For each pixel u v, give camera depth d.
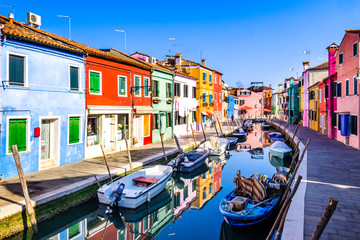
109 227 9.89
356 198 8.63
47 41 12.54
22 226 8.16
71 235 9.13
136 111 19.34
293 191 6.65
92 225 9.98
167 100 24.73
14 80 11.45
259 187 9.62
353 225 6.73
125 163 14.49
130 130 19.12
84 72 15.09
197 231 9.52
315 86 31.83
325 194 9.03
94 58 15.74
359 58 16.98
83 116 15.05
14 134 11.41
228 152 25.17
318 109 30.86
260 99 69.94
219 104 43.00
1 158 10.85
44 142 13.28
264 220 8.90
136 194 10.56
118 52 19.92
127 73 18.64
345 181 10.59
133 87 18.50
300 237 5.90
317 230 3.50
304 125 39.00
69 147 14.20
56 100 13.34
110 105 17.05
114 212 10.55
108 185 10.98
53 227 9.23
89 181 10.94
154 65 23.14
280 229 5.89
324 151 17.50
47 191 9.58
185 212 11.23
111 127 17.53
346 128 19.80
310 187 9.83
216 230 9.57
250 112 69.88
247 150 26.22
